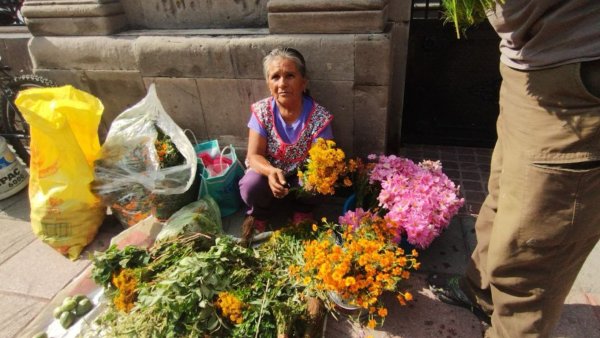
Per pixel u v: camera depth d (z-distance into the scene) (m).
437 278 2.09
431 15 2.93
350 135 2.57
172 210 2.57
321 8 2.22
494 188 1.60
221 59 2.51
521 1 1.20
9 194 3.06
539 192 1.23
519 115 1.29
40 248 2.56
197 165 2.63
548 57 1.15
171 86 2.73
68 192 2.37
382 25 2.21
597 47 1.07
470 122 3.22
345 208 2.34
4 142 3.04
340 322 1.91
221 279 1.83
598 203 1.21
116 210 2.53
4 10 3.40
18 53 3.35
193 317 1.67
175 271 1.78
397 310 1.94
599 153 1.14
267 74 2.10
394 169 2.14
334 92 2.43
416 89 3.17
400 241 2.03
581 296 1.94
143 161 2.43
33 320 2.07
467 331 1.83
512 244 1.34
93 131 2.52
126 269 1.90
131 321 1.71
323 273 1.62
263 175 2.19
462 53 2.96
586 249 1.32
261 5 2.53
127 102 2.92
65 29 2.77
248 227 2.24
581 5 1.08
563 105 1.15
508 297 1.46
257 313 1.70
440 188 2.03
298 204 2.41
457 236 2.38
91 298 2.13
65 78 2.93
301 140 2.24
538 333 1.43
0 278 2.34
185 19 2.71
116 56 2.71
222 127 2.83
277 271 1.94
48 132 2.23
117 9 2.75
